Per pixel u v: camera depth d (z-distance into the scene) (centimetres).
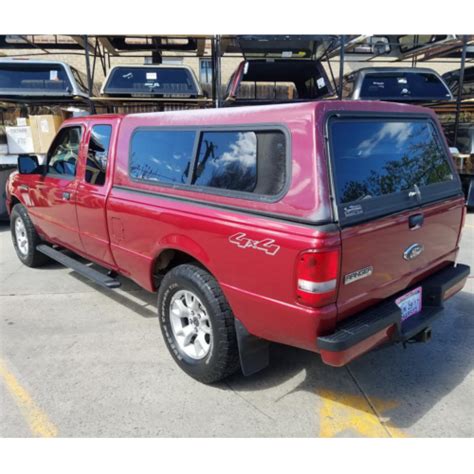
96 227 390
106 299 457
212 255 273
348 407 281
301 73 889
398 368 324
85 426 266
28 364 335
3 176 820
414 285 293
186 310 312
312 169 223
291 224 229
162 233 310
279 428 263
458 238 336
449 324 392
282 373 319
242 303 262
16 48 1032
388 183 265
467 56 1147
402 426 263
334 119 236
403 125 286
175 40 1002
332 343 224
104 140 378
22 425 268
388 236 254
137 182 338
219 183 274
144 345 363
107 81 827
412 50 1039
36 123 795
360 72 843
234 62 1352
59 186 437
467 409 278
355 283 238
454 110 1077
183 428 263
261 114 251
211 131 281
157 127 323
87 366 331
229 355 282
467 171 881
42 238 527
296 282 227
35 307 438
